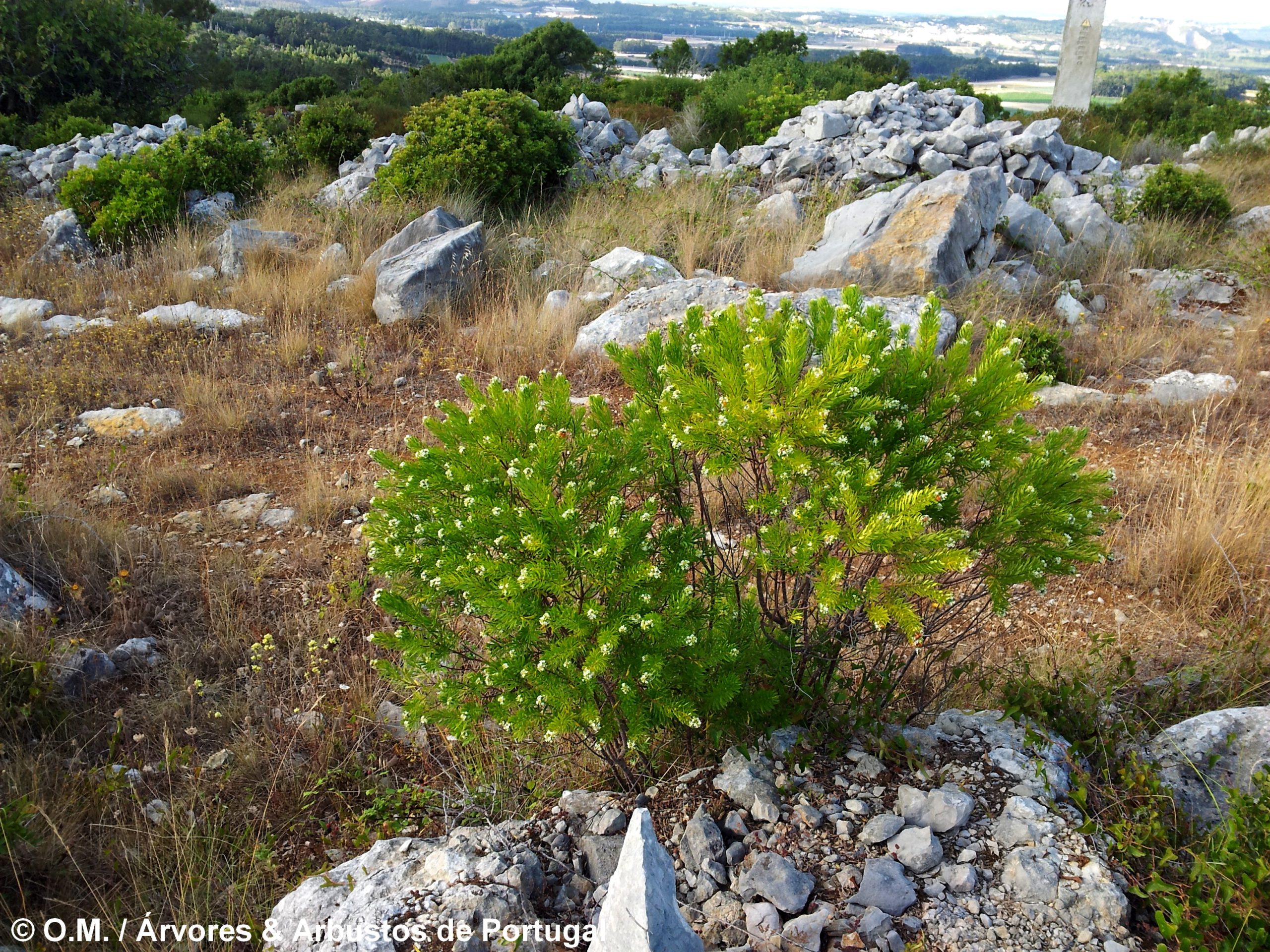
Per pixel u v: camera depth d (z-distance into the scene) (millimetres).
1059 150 10766
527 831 2758
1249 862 2225
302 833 3051
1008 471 3049
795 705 2975
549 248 9203
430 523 2697
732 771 2805
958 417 2814
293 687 3684
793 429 2568
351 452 5965
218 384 6742
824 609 2492
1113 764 2848
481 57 21641
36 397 6535
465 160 10297
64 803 2924
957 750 2875
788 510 2912
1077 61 17484
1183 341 7074
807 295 6969
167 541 4680
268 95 19938
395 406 6633
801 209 9656
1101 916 2256
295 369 7238
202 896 2686
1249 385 6160
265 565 4531
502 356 7191
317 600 4289
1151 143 13352
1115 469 5203
